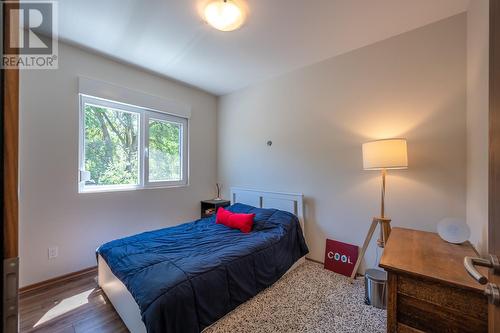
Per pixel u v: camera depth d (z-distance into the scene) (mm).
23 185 2035
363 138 2348
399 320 1088
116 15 1847
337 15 1854
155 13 1825
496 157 589
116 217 2656
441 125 1927
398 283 1090
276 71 2936
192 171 3553
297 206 2828
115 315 1722
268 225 2521
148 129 3025
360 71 2363
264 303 1857
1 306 413
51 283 2166
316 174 2709
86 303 1872
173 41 2232
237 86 3484
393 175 2158
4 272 413
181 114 3346
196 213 3605
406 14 1851
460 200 1843
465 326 932
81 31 2068
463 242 1460
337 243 2506
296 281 2227
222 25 1922
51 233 2184
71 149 2311
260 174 3312
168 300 1265
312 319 1673
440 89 1932
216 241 2109
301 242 2594
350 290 2062
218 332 1538
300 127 2855
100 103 2553
